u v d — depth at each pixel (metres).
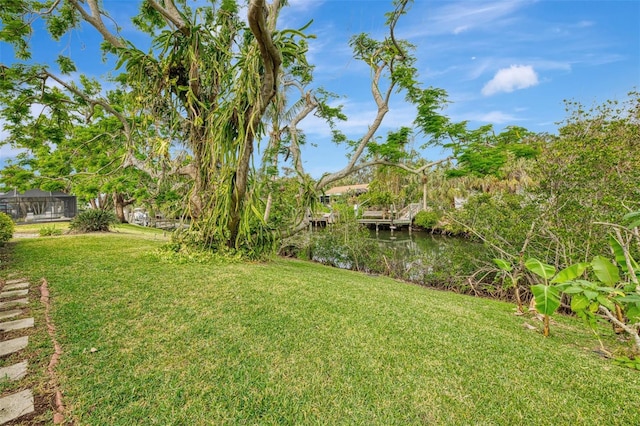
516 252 7.41
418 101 9.18
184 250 6.93
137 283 4.54
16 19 7.88
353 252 12.60
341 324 3.50
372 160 10.55
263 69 6.65
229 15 7.83
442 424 2.01
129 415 1.94
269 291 4.54
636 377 2.70
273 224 10.16
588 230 5.81
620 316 3.62
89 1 7.52
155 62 7.03
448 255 9.93
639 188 5.69
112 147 12.74
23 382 2.20
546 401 2.28
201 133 7.47
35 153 12.35
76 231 11.34
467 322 4.02
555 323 4.62
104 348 2.68
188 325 3.21
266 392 2.22
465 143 9.01
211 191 7.41
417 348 3.02
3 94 8.49
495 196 10.23
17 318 3.23
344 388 2.32
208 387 2.24
